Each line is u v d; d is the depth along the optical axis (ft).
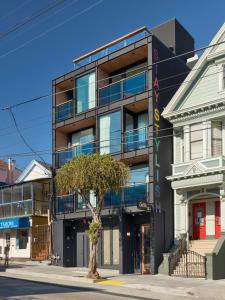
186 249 81.00
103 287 64.95
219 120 81.61
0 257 114.11
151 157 83.87
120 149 89.66
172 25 103.09
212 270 71.46
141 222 86.99
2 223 118.42
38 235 109.91
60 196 99.81
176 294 59.06
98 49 97.76
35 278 77.00
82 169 74.43
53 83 105.60
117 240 89.61
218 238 80.79
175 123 86.53
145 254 84.33
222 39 83.30
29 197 117.60
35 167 119.34
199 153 82.69
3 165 151.84
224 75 81.66
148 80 86.79
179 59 94.12
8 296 53.01
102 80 97.55
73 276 76.23
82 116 97.81
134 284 66.74
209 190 81.35
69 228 99.45
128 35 92.73
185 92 86.22
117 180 75.82
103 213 88.58
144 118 92.94
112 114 92.43
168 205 85.35
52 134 104.01
